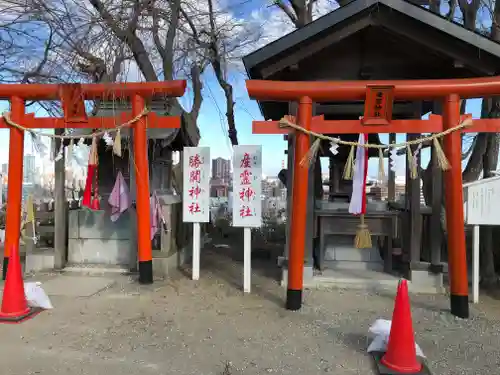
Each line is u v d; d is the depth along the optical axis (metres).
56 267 6.66
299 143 4.96
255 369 3.41
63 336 4.07
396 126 4.94
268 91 4.90
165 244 6.70
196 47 9.65
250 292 5.66
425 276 5.78
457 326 4.41
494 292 5.71
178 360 3.57
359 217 6.23
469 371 3.39
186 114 7.82
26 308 4.66
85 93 5.76
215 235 11.68
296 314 4.77
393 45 5.72
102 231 6.92
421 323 4.49
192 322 4.47
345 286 5.88
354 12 5.12
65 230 6.91
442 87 4.76
